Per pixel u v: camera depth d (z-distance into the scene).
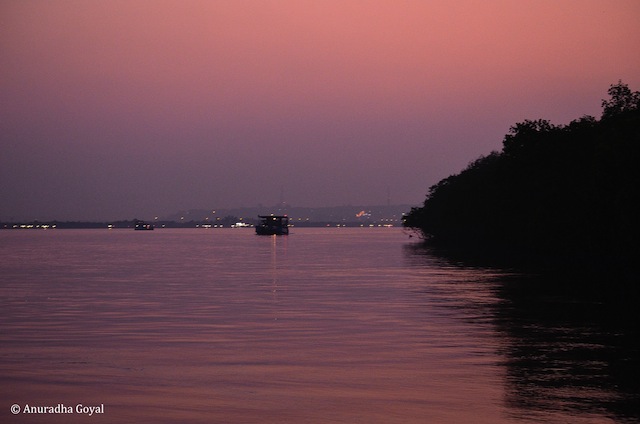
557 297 58.78
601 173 82.81
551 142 123.25
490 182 161.75
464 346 35.19
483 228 170.50
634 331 39.88
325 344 35.78
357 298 58.47
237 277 83.38
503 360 31.59
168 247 199.00
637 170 77.81
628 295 60.03
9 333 39.59
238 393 25.66
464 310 49.91
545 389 26.22
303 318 45.88
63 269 100.31
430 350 34.09
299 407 23.81
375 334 39.03
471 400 24.69
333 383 27.20
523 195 124.31
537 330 40.47
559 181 108.38
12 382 27.30
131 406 23.91
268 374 28.77
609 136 85.81
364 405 24.06
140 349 34.44
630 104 102.00
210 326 42.28
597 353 33.31
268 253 155.25
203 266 107.06
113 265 110.62
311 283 74.25
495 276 83.12
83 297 59.97
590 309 50.31
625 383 27.06
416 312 48.91
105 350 34.16
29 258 135.12
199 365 30.52
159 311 49.75
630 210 77.88
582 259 110.38
